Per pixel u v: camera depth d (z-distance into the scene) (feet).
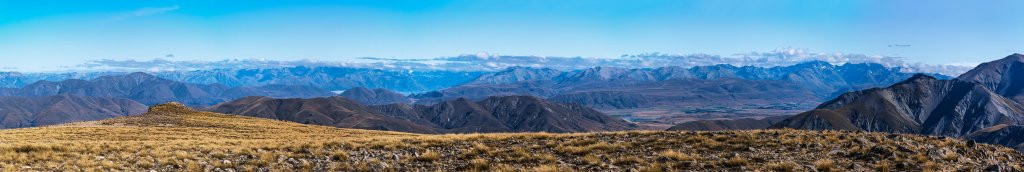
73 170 97.71
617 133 142.51
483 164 99.35
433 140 136.77
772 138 118.73
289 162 108.68
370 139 143.54
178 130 221.05
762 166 89.86
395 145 127.44
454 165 104.22
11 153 109.91
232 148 126.31
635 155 106.93
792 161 93.91
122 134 193.98
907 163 87.86
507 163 104.37
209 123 294.25
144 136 186.29
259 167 104.22
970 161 93.40
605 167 94.53
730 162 92.58
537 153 113.60
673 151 106.73
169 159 109.60
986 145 113.91
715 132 133.59
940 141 116.88
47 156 110.22
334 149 124.57
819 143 110.83
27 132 193.57
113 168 100.07
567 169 92.12
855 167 85.92
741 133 128.16
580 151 112.37
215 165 103.86
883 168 85.46
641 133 139.54
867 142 111.34
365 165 102.12
